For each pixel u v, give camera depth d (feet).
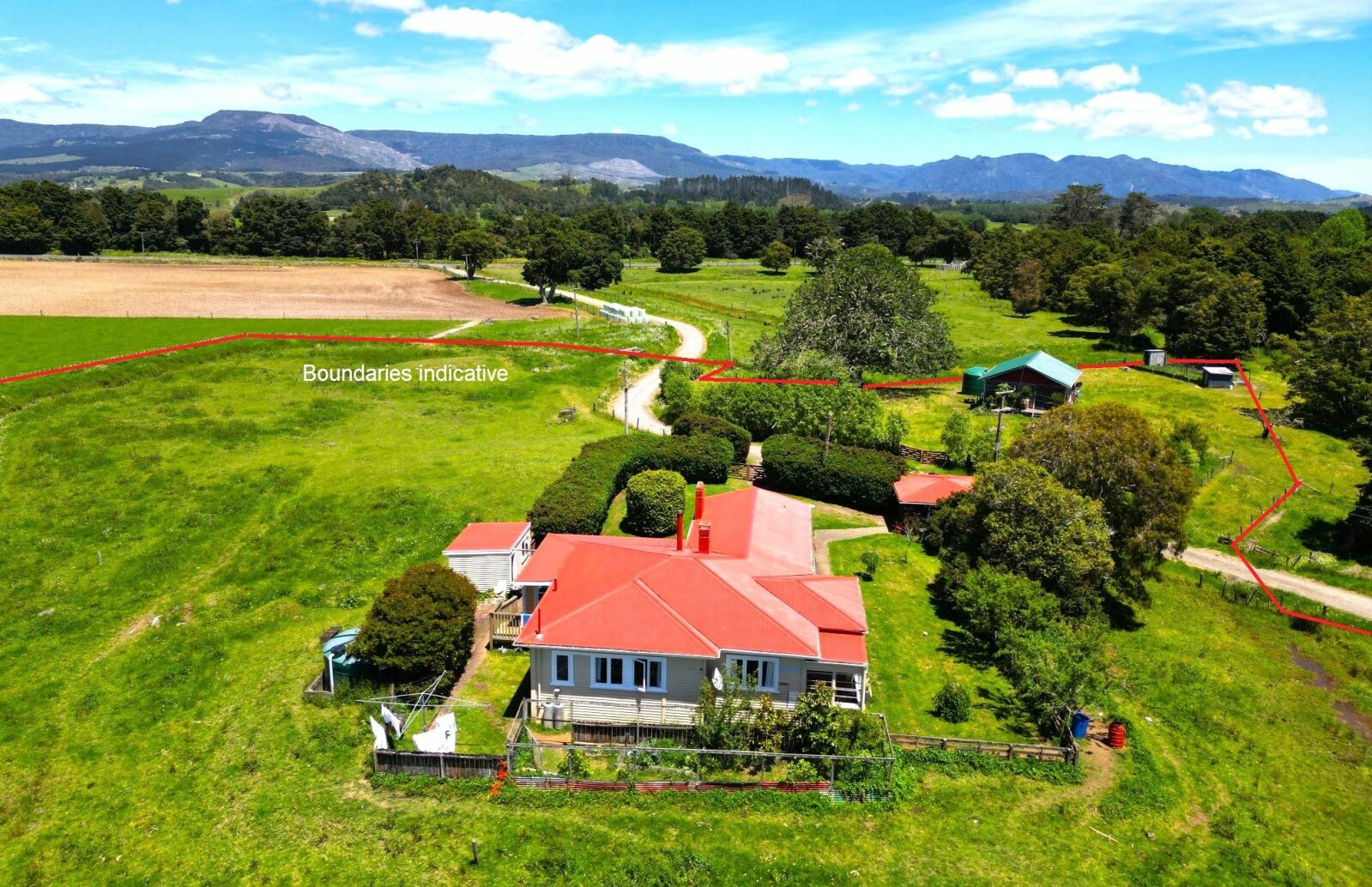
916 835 76.84
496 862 72.33
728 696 85.87
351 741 89.30
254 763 86.63
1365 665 118.52
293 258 561.02
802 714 84.38
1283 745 99.25
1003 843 76.43
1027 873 73.15
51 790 84.48
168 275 444.14
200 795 82.84
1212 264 336.08
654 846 74.49
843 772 82.69
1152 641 121.90
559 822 77.20
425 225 624.59
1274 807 87.56
